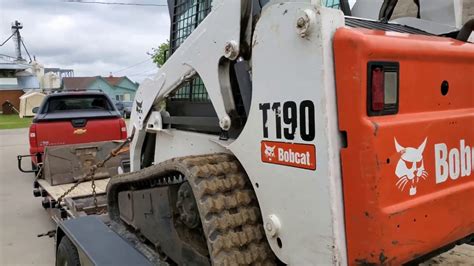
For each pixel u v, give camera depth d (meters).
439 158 1.96
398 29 2.53
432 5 2.88
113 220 3.79
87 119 8.59
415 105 1.89
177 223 2.69
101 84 62.62
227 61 2.46
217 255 2.07
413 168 1.83
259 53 2.03
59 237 3.79
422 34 2.49
